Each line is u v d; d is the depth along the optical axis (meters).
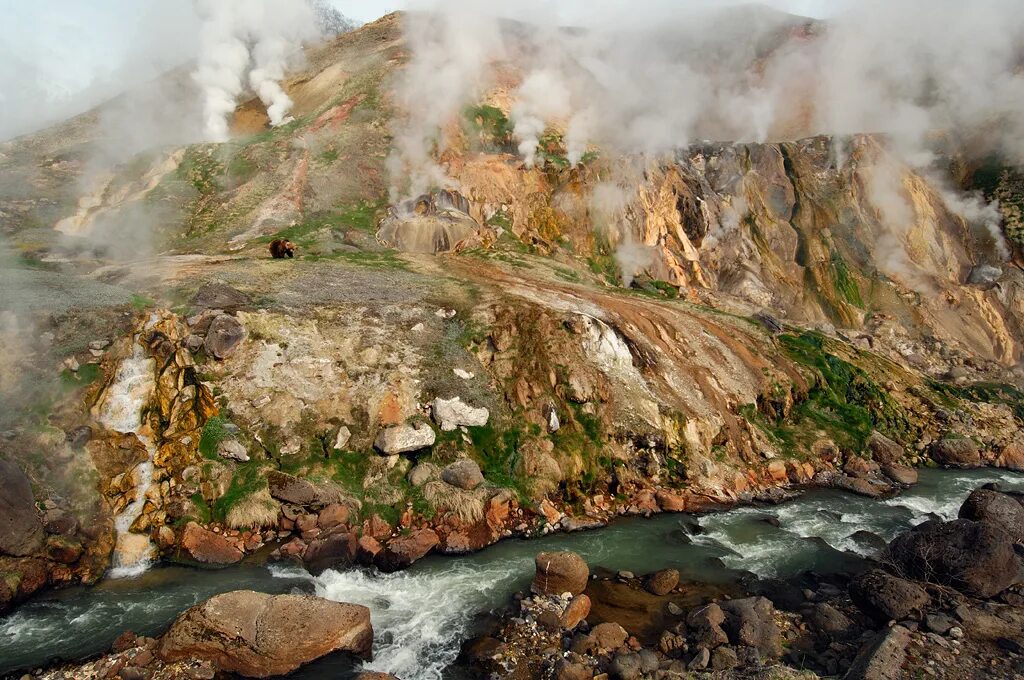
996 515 17.66
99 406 18.23
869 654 11.55
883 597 13.38
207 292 23.50
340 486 18.53
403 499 18.69
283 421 19.84
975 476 27.34
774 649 12.34
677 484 22.59
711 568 16.84
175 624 12.01
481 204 45.09
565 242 45.06
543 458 21.25
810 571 16.72
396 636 13.06
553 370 24.22
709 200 52.84
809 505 22.62
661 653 12.44
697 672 11.46
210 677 11.41
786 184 55.41
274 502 17.69
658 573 15.75
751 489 23.48
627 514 20.94
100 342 19.81
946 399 34.41
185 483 17.52
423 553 17.09
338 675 11.62
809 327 41.97
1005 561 14.16
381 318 25.05
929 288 49.91
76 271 28.22
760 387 29.22
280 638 11.59
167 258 31.34
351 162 46.81
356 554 16.61
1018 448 30.52
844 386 31.95
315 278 28.56
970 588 14.16
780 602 14.77
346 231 39.59
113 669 11.42
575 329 25.95
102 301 22.14
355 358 22.33
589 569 16.58
